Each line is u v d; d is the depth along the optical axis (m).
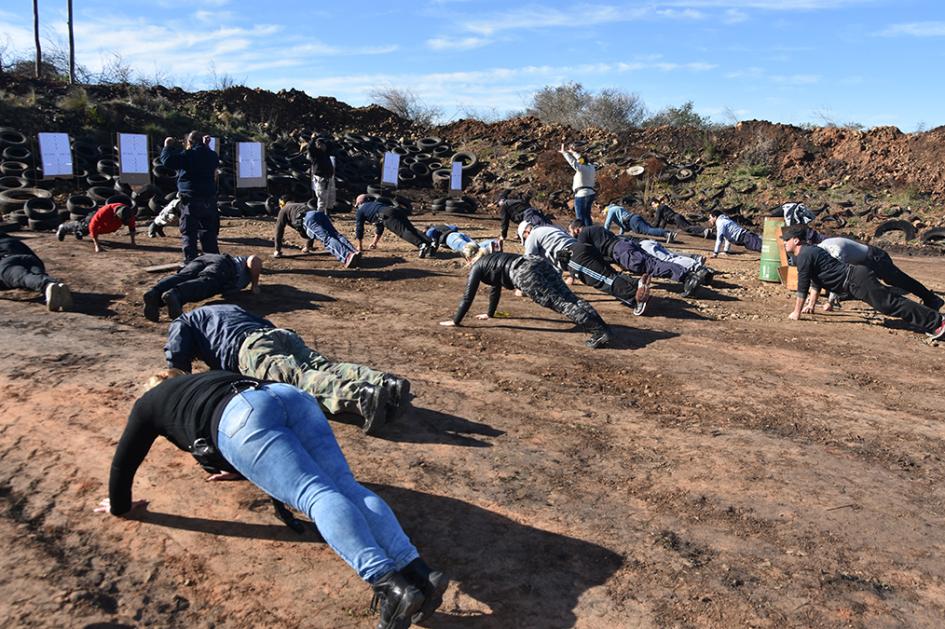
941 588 3.68
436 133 30.34
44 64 25.42
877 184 24.09
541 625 3.29
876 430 5.73
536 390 6.34
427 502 4.32
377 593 2.93
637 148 27.25
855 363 7.50
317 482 3.07
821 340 8.30
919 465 5.12
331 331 7.91
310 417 3.31
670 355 7.53
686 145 27.47
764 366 7.29
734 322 9.02
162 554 3.67
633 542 4.00
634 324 8.73
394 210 12.66
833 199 23.27
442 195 24.34
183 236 10.20
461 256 12.86
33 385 5.76
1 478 4.32
